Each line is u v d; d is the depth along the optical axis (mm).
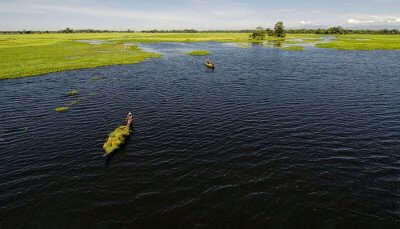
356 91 40469
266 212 15195
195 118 29828
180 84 46281
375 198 16172
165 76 53219
